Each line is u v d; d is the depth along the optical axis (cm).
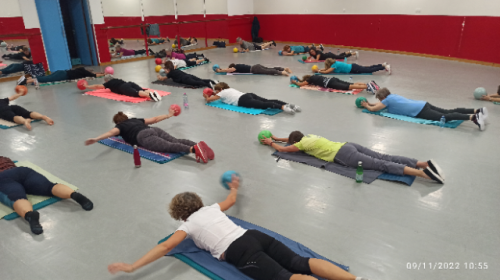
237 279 249
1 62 1126
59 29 1151
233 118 634
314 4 1590
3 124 623
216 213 274
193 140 532
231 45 1744
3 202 350
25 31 1077
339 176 407
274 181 402
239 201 362
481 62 1117
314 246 290
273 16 1758
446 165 434
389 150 483
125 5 1652
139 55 1444
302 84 873
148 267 271
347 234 305
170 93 834
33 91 888
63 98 810
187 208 272
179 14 1833
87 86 852
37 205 358
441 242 292
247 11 1789
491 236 299
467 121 594
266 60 1292
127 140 506
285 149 466
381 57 1294
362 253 281
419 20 1268
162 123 612
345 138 528
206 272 261
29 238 312
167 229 320
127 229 321
